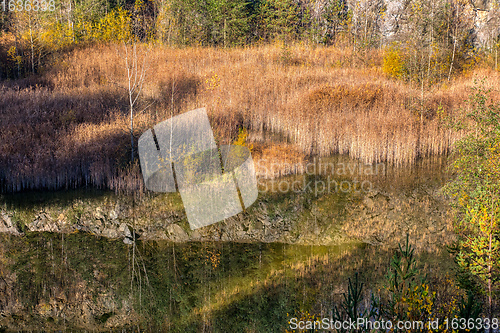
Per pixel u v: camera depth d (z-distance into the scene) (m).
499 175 6.98
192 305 6.64
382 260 7.54
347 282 6.80
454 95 16.92
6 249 8.65
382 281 6.66
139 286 7.30
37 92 16.73
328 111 15.73
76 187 11.73
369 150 13.39
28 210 10.27
